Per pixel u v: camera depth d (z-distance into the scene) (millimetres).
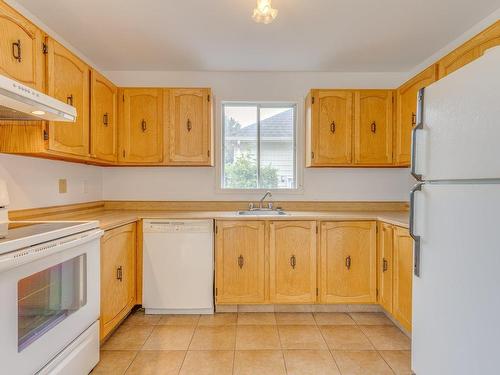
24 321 1299
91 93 2307
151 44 2562
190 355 1978
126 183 3143
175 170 3156
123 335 2236
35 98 1380
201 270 2568
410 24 2254
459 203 1235
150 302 2559
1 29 1454
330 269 2596
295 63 2967
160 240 2559
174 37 2439
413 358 1589
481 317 1123
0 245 1159
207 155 2857
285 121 3258
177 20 2188
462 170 1221
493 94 1067
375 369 1832
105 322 2043
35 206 2139
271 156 3262
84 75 2203
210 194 3158
